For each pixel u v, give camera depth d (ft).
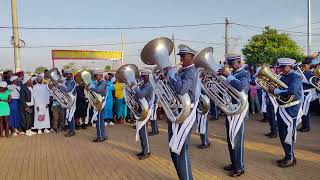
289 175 18.25
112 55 54.70
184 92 14.74
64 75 33.65
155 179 18.54
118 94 40.24
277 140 27.17
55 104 35.76
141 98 22.43
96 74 30.30
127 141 29.43
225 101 18.06
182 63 15.26
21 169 21.58
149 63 15.98
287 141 19.25
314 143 25.72
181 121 15.19
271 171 19.04
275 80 18.83
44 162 23.09
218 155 23.03
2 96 32.99
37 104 34.83
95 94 28.91
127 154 24.56
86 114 37.19
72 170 20.92
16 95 34.40
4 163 23.24
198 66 17.61
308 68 31.01
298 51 116.06
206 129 25.20
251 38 122.52
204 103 24.22
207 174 18.94
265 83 19.48
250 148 24.50
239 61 17.84
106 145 27.99
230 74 17.60
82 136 32.68
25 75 36.37
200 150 24.59
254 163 20.67
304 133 29.94
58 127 36.29
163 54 15.12
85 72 29.71
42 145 28.89
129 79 23.22
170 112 15.53
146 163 21.85
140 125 22.77
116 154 24.67
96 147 27.30
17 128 34.45
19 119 34.45
